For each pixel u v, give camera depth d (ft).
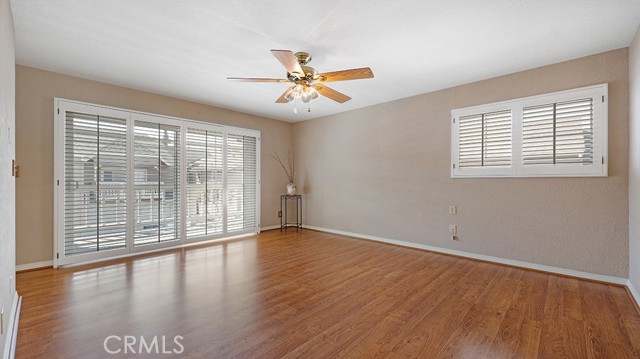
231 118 16.29
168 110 13.66
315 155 18.48
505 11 6.91
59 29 7.70
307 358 5.28
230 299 7.85
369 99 14.30
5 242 5.40
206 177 14.97
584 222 9.37
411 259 11.82
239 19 7.23
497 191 11.16
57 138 10.61
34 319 6.67
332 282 9.19
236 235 16.33
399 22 7.37
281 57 7.23
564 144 9.66
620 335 6.06
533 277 9.62
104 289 8.52
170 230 13.56
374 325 6.50
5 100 5.49
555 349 5.59
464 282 9.20
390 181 14.62
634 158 7.99
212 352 5.44
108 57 9.43
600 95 9.04
